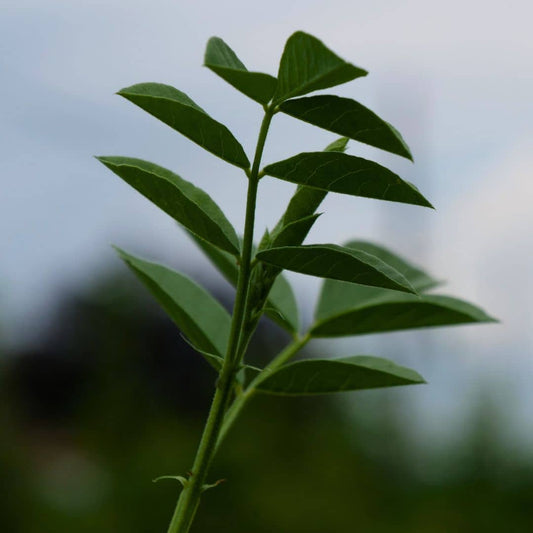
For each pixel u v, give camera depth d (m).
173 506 9.39
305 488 9.34
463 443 10.13
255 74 1.30
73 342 14.92
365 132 1.36
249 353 11.85
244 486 9.19
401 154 1.36
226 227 1.62
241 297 1.48
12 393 13.51
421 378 1.76
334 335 2.32
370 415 10.47
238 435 9.78
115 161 1.62
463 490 9.78
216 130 1.44
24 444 10.98
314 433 10.12
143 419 11.80
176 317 2.06
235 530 8.95
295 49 1.29
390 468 9.98
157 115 1.46
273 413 10.12
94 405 12.08
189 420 12.67
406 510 9.59
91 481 9.78
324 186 1.45
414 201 1.42
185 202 1.53
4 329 13.55
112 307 14.20
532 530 9.39
